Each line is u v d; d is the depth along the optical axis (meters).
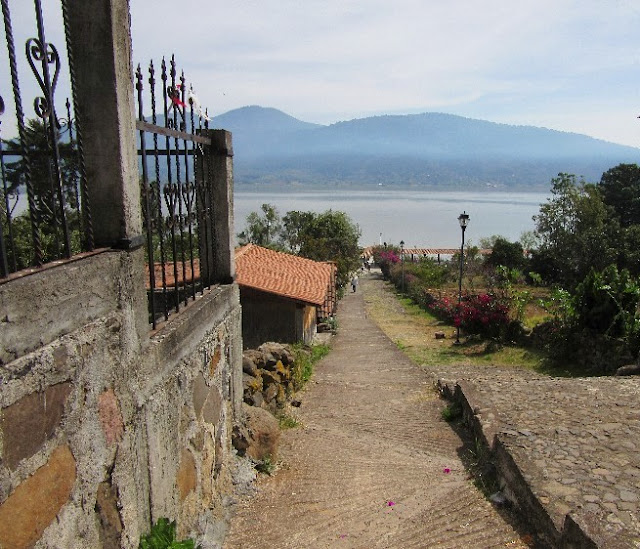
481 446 6.07
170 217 3.81
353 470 5.90
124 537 2.80
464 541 4.19
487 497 5.02
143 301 3.11
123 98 2.86
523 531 4.28
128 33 2.97
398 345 17.00
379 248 62.38
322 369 12.65
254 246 20.17
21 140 2.26
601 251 32.72
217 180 5.17
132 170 3.00
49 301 2.16
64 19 2.64
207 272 5.07
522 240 46.25
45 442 2.16
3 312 1.89
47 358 2.15
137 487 2.98
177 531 3.59
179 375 3.67
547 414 6.30
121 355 2.80
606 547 3.32
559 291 13.97
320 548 4.24
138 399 2.99
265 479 5.59
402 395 9.66
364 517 4.75
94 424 2.53
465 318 16.89
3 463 1.91
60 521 2.27
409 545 4.21
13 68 2.18
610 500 4.18
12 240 2.60
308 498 5.17
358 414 8.42
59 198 2.53
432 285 33.81
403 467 5.98
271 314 14.42
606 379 7.77
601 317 11.70
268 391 7.85
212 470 4.54
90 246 2.77
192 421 3.98
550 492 4.33
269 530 4.56
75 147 3.29
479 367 12.87
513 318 16.05
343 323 22.92
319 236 40.00
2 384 1.89
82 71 2.80
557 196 38.19
